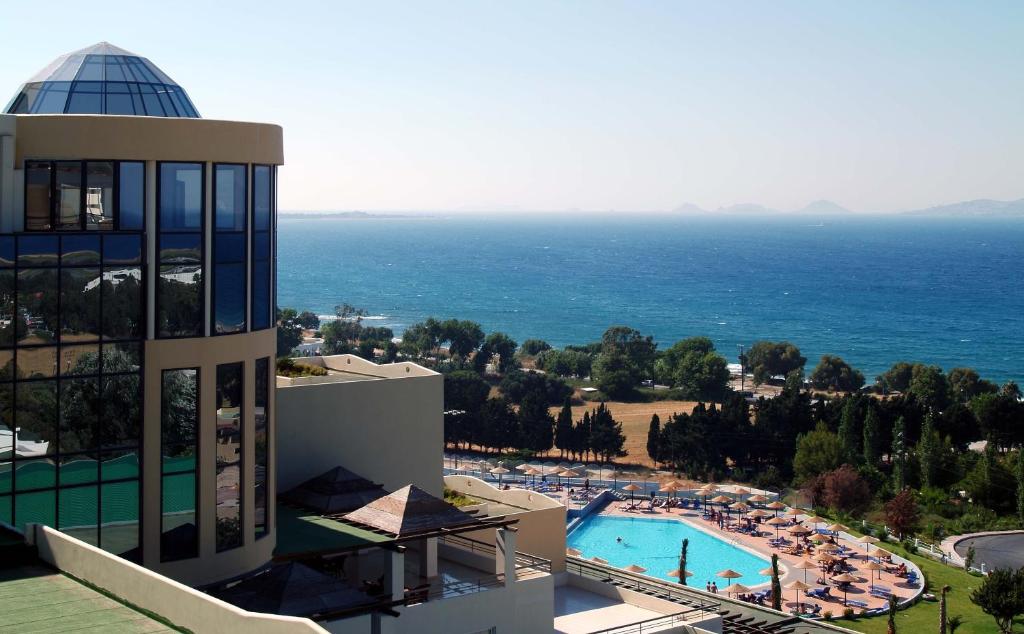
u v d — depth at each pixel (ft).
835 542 252.62
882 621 198.70
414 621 107.45
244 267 107.55
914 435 371.76
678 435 365.20
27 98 110.73
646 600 136.05
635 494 319.68
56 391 97.30
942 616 186.19
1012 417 386.52
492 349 645.92
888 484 317.63
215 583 105.60
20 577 74.64
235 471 107.76
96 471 99.60
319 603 98.07
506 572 116.06
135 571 68.85
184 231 102.78
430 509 113.91
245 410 108.06
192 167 102.89
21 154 97.45
